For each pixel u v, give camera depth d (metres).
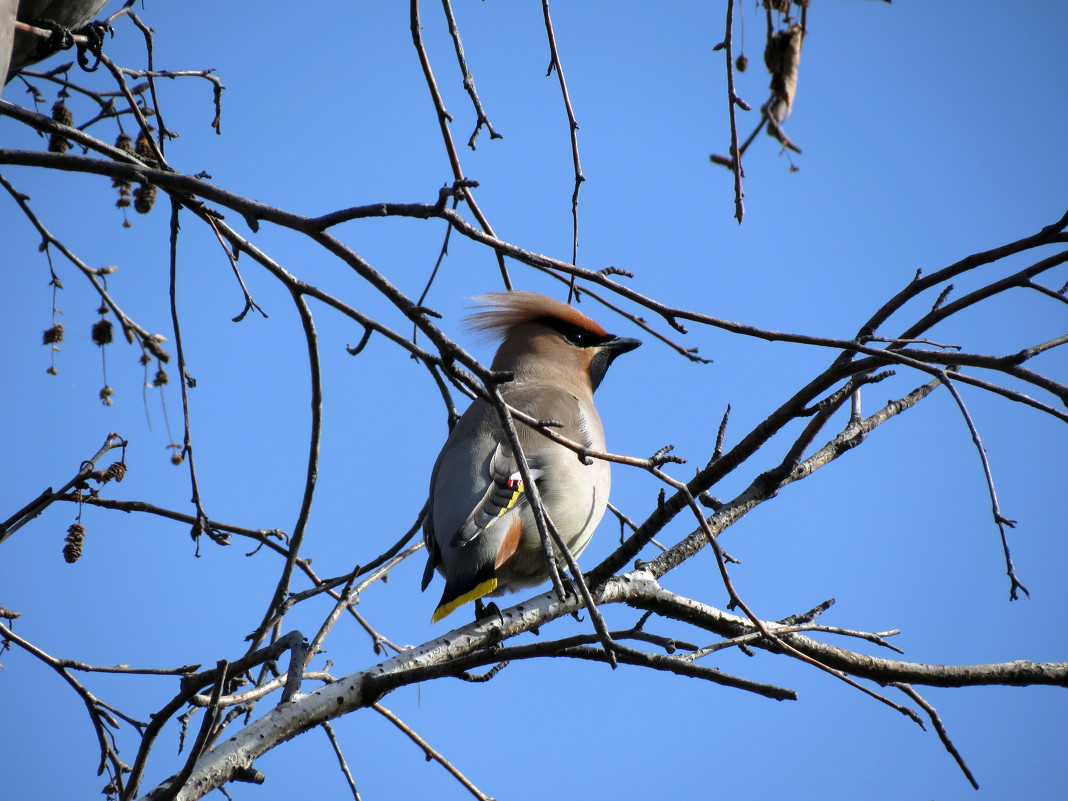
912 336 7.55
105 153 7.83
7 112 7.54
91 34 9.24
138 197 10.30
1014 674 8.78
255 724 7.16
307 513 8.78
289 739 7.24
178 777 6.34
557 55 8.04
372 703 7.50
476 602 10.30
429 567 10.37
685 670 6.47
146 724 8.71
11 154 7.11
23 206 10.20
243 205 6.88
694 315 6.50
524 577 10.78
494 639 8.53
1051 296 6.95
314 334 8.60
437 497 10.29
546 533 6.16
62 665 8.75
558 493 10.33
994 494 5.99
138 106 9.62
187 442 9.15
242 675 8.01
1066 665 8.88
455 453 10.55
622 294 6.53
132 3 9.80
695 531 9.23
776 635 7.83
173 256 8.62
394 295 6.54
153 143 8.86
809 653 8.70
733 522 9.30
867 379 7.77
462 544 9.70
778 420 7.91
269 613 8.61
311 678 8.02
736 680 6.47
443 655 8.30
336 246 6.65
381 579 9.63
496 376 6.31
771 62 6.16
